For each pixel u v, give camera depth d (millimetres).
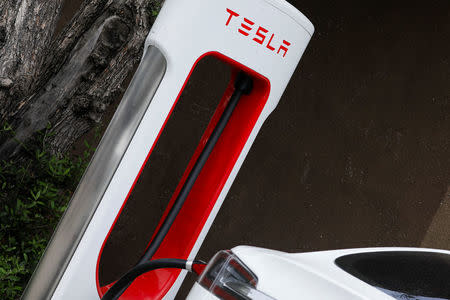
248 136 3094
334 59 5586
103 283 5594
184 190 3119
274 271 2033
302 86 5742
